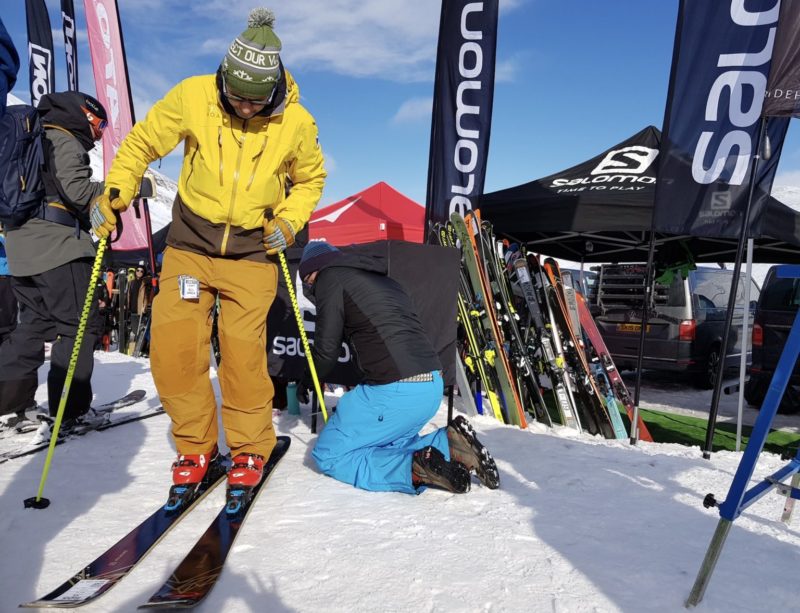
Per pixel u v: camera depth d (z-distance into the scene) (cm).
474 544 191
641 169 616
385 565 174
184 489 213
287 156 219
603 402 445
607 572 176
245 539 190
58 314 289
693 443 457
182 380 216
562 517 219
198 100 206
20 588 157
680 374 904
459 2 481
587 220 553
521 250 478
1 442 293
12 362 304
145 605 144
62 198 275
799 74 330
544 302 468
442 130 495
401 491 238
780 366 153
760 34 345
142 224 816
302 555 179
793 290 593
